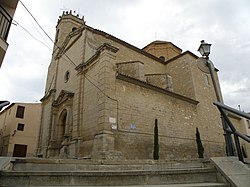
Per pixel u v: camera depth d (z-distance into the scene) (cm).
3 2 948
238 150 484
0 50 863
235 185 400
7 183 399
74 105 1648
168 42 3069
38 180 414
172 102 1784
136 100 1488
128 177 449
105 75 1372
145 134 1438
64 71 2130
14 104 3064
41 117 2280
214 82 684
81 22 2798
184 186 399
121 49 2066
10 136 2847
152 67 2362
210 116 2173
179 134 1697
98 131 1266
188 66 2302
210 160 511
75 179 429
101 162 748
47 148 1878
